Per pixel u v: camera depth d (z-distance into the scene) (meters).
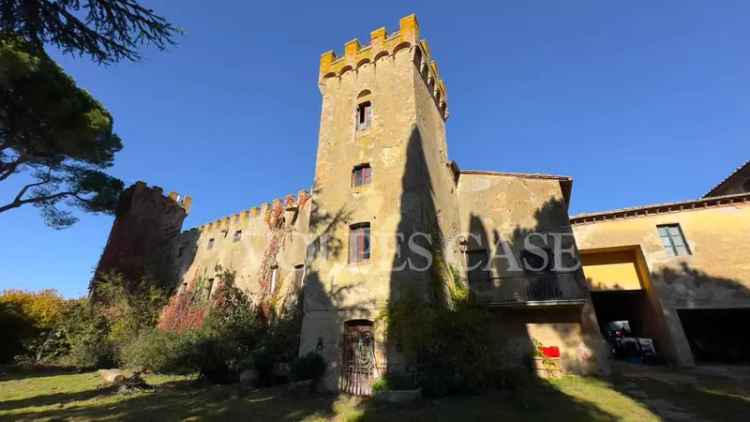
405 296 10.69
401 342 10.05
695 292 13.60
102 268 26.23
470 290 14.34
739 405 7.78
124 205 29.42
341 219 13.15
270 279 20.62
